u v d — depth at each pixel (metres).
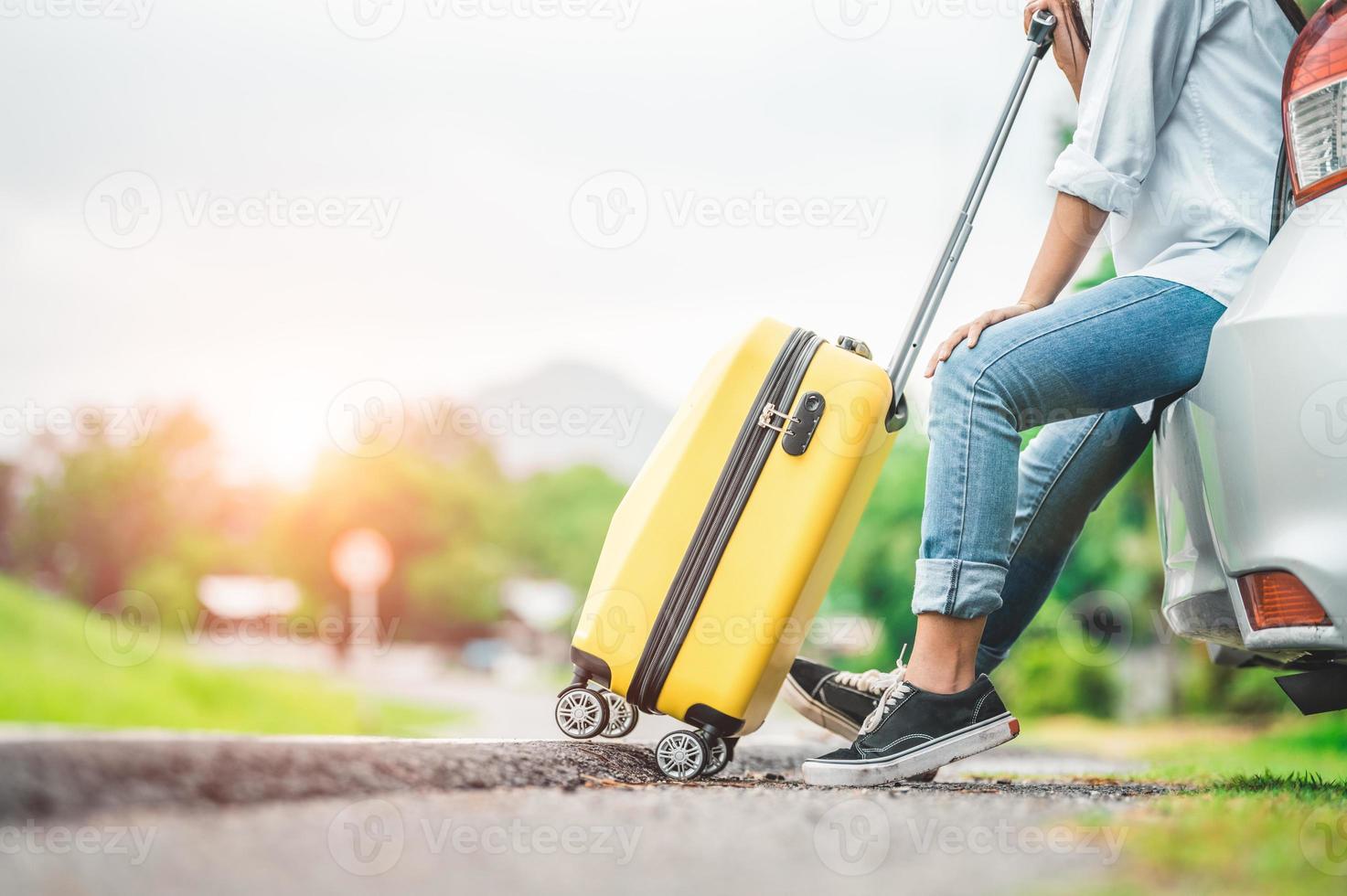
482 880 1.13
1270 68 2.02
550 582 45.12
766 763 2.58
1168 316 1.92
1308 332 1.66
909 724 1.91
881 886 1.14
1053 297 2.06
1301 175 1.76
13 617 7.41
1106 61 2.00
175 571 35.03
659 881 1.14
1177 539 2.04
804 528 1.91
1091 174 1.98
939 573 1.92
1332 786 2.02
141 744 1.37
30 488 34.62
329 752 1.53
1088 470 2.29
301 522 39.22
